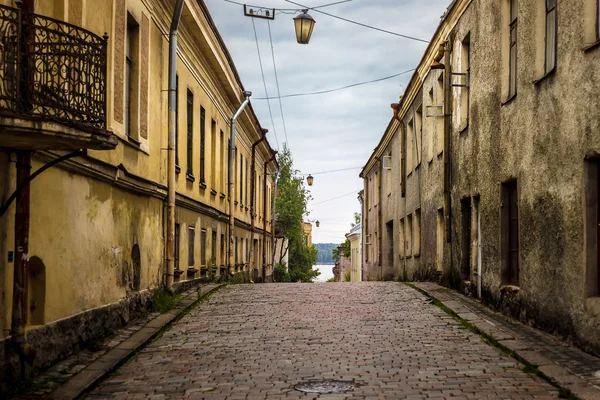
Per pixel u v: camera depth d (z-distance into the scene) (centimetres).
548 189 1024
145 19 1366
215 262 2295
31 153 754
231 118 2647
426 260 2136
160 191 1459
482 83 1427
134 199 1281
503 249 1284
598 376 752
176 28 1518
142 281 1330
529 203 1113
